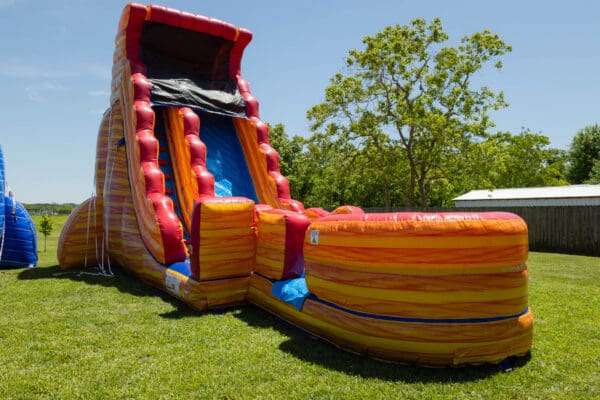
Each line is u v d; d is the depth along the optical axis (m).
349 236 4.44
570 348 4.63
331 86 21.48
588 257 14.49
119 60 9.34
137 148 7.93
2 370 3.99
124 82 8.98
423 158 20.83
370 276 4.25
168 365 4.11
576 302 6.82
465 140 20.14
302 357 4.34
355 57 21.41
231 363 4.17
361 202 31.81
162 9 8.96
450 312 3.95
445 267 3.96
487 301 3.98
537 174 40.31
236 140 9.87
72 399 3.43
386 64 20.81
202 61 10.23
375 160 22.89
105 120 10.15
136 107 8.16
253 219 6.35
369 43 20.98
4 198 9.74
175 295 6.72
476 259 3.96
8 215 10.20
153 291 7.44
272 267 5.90
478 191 27.08
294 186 32.62
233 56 10.05
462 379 3.82
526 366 4.13
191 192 8.11
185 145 8.33
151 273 7.51
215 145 9.54
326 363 4.18
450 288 3.95
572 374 3.96
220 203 6.05
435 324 3.96
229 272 6.18
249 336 5.00
